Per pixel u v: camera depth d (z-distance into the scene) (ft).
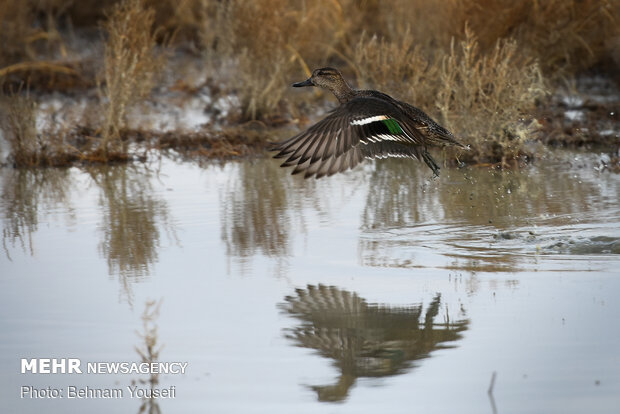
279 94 95.30
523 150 80.48
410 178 75.25
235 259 53.52
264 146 87.04
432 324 42.96
